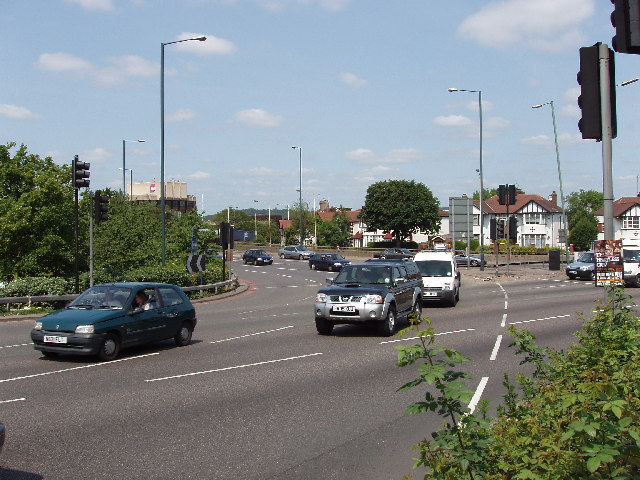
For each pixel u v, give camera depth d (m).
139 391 9.52
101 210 21.47
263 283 40.62
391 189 81.31
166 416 8.06
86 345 11.91
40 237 25.09
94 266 28.56
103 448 6.71
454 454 3.82
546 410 4.55
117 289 13.39
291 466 6.16
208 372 11.08
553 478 3.44
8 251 24.92
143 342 13.08
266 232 109.44
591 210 127.69
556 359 6.41
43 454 6.52
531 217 92.31
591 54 6.65
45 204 25.42
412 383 3.86
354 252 75.69
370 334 16.19
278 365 11.76
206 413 8.22
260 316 21.11
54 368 11.49
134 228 32.75
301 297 29.97
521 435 4.23
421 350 3.95
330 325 16.20
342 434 7.28
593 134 6.71
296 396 9.20
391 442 6.96
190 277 28.86
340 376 10.68
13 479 5.79
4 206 24.80
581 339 6.84
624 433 3.52
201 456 6.45
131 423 7.73
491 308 22.73
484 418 4.35
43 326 12.20
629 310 7.54
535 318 19.38
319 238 91.25
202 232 35.03
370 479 5.80
